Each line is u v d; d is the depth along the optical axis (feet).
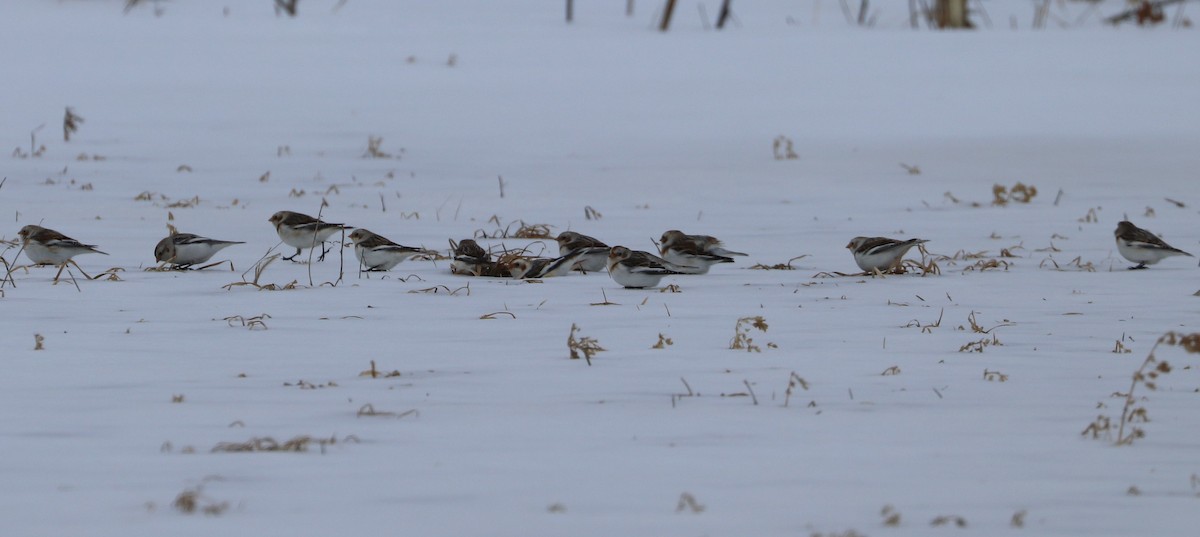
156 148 122.52
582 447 32.71
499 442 33.19
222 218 86.69
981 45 184.34
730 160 120.88
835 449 32.83
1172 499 28.81
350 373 41.98
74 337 47.21
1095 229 89.20
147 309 53.57
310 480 29.43
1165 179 113.50
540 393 39.29
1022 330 51.80
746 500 28.27
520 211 94.79
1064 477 30.58
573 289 61.87
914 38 190.08
